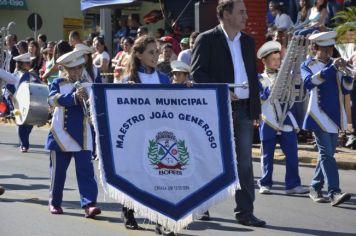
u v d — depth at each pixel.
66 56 10.23
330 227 10.14
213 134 8.72
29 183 13.34
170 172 8.63
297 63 12.12
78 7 37.00
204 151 8.70
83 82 10.26
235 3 9.68
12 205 11.31
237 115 9.71
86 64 11.63
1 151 17.83
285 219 10.60
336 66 11.03
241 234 9.62
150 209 8.57
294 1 23.16
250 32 18.94
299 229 9.99
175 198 8.62
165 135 8.66
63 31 36.81
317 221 10.50
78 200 11.75
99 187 12.76
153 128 8.65
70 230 9.72
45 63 22.17
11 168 15.11
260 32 19.05
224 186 8.68
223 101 8.75
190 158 8.66
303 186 13.23
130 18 26.14
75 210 10.98
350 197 11.65
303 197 12.30
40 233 9.55
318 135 11.45
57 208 10.75
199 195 8.64
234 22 9.70
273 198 12.22
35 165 15.53
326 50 11.48
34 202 11.56
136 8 31.12
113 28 28.66
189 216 8.59
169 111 8.68
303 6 20.25
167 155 8.64
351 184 13.66
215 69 9.78
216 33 9.80
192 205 8.62
